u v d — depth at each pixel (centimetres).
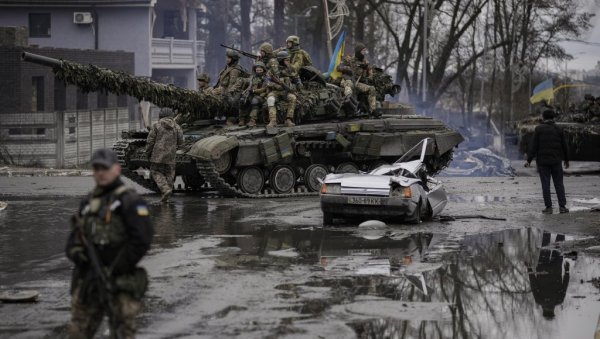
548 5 8912
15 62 5253
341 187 2264
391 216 2298
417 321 1294
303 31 9069
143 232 984
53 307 1361
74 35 7088
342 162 3388
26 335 1203
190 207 2744
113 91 2848
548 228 2266
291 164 3222
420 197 2319
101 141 5334
